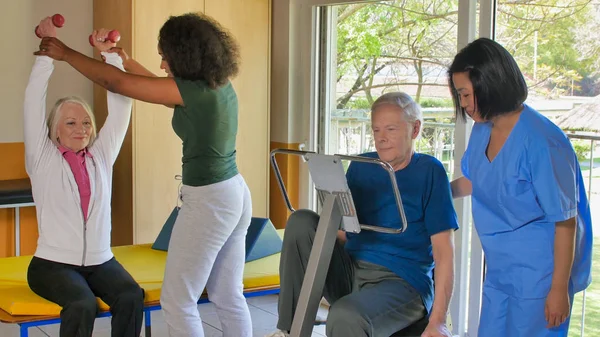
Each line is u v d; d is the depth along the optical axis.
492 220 2.30
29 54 4.06
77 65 2.56
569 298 2.24
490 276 2.35
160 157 4.07
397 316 2.34
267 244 3.48
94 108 4.29
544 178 2.12
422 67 3.80
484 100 2.16
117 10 3.99
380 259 2.47
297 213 2.50
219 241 2.66
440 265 2.38
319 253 2.28
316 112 4.45
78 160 2.85
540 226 2.20
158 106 4.03
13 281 2.96
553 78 3.30
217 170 2.60
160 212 4.09
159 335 3.67
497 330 2.32
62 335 2.56
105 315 2.78
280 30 4.47
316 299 2.29
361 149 4.18
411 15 3.84
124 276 2.82
